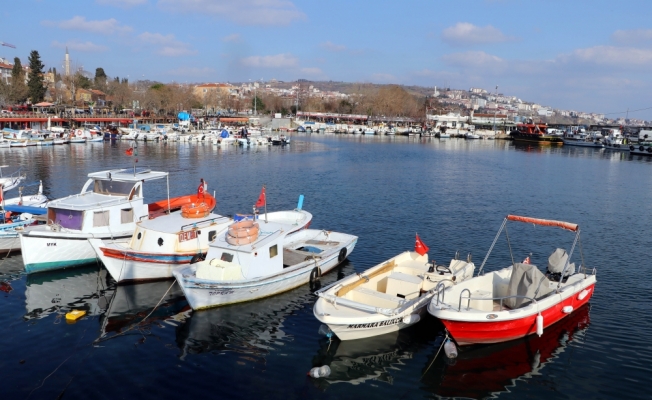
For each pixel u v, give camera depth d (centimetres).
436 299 2066
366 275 2362
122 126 14538
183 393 1720
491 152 12900
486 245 3612
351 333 2031
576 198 5816
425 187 6400
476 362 1969
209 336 2147
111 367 1880
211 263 2378
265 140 12644
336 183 6538
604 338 2164
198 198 3303
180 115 15262
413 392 1769
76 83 17600
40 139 10512
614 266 3178
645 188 6706
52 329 2186
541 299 2114
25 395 1681
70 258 2883
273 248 2556
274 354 2006
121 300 2514
